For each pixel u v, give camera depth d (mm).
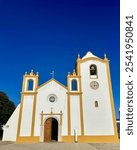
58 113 34000
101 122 33562
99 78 36844
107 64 38094
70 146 24047
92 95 35438
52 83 36094
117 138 32688
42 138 32500
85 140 32375
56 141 32656
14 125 33438
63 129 33062
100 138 32562
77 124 33344
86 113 34062
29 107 34250
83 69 37594
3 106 45969
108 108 34562
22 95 35000
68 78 36719
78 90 35812
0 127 44969
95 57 38719
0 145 24156
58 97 35125
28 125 33094
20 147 22109
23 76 36625
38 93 35250
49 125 33719
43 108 34312
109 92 35719
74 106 34562
